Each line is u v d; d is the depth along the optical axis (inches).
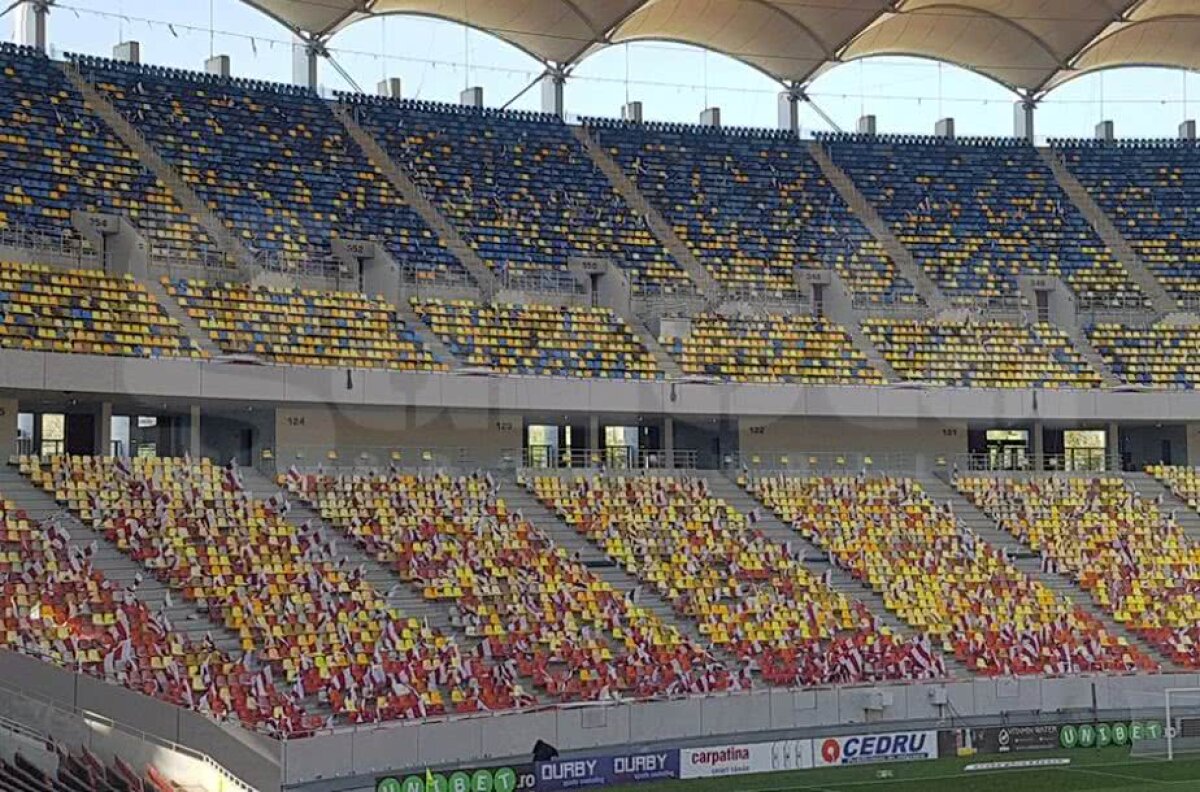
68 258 2042.3
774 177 2719.0
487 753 1547.7
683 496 2175.2
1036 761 1657.2
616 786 1526.8
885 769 1622.8
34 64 2310.5
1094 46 2760.8
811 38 2687.0
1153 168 2832.2
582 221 2513.5
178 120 2358.5
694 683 1788.9
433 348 2180.1
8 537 1656.0
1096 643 2009.1
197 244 2155.5
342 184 2397.9
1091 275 2610.7
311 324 2122.3
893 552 2144.4
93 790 1296.8
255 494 1914.4
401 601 1814.7
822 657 1892.2
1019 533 2236.7
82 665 1481.3
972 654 1959.9
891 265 2581.2
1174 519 2299.5
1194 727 1738.4
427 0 2501.2
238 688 1544.0
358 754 1434.5
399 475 2047.2
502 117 2672.2
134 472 1851.6
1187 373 2453.2
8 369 1780.3
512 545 1971.0
